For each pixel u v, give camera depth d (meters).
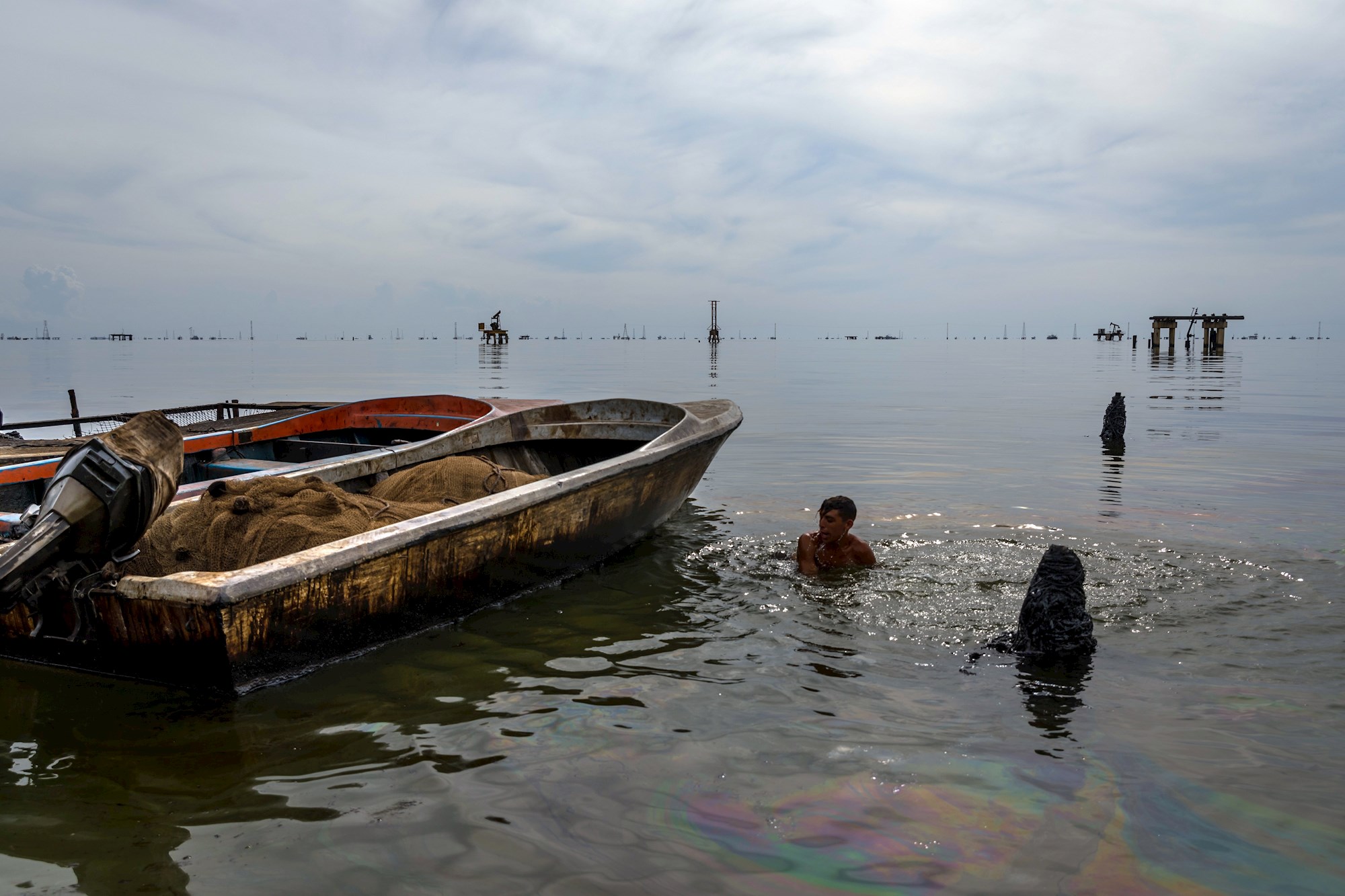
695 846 2.73
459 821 2.88
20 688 3.98
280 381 37.09
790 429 15.90
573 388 31.27
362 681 4.05
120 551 3.93
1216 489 9.27
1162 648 4.46
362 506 5.17
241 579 3.62
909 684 4.06
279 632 3.85
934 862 2.64
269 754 3.35
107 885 2.54
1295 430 14.98
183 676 3.83
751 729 3.57
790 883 2.54
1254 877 2.56
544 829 2.83
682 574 6.02
